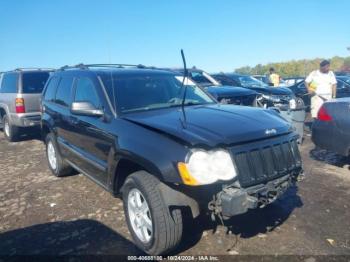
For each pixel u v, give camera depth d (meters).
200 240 3.55
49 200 4.87
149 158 3.05
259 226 3.81
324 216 4.03
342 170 5.72
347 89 12.49
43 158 7.44
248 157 3.03
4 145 9.13
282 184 3.29
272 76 16.20
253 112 3.81
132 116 3.75
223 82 11.62
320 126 5.65
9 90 9.16
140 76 4.54
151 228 3.22
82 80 4.75
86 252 3.46
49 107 5.80
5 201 4.93
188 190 2.88
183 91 4.62
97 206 4.56
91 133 4.16
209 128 3.17
